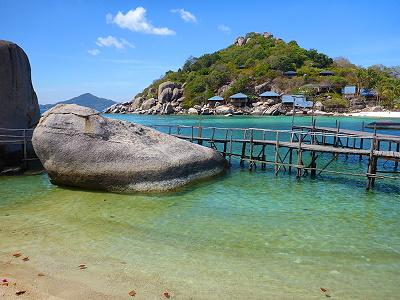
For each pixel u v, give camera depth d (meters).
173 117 79.12
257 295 7.19
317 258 8.95
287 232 10.67
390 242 10.06
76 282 7.43
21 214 11.80
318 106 82.25
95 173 14.23
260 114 82.19
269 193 15.21
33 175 17.58
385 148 30.09
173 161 15.22
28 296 6.73
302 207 13.26
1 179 16.67
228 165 20.16
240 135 41.28
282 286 7.57
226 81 103.12
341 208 13.22
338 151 17.14
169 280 7.68
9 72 19.80
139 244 9.59
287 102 85.19
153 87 119.00
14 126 19.97
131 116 86.88
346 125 53.19
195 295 7.11
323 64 111.56
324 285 7.66
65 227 10.70
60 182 15.02
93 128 14.53
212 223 11.31
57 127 14.52
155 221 11.38
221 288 7.42
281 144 19.50
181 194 14.55
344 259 8.92
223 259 8.80
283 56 105.44
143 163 14.47
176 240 9.92
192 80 108.19
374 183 17.28
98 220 11.36
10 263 8.23
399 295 7.31
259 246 9.62
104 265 8.30
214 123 60.16
